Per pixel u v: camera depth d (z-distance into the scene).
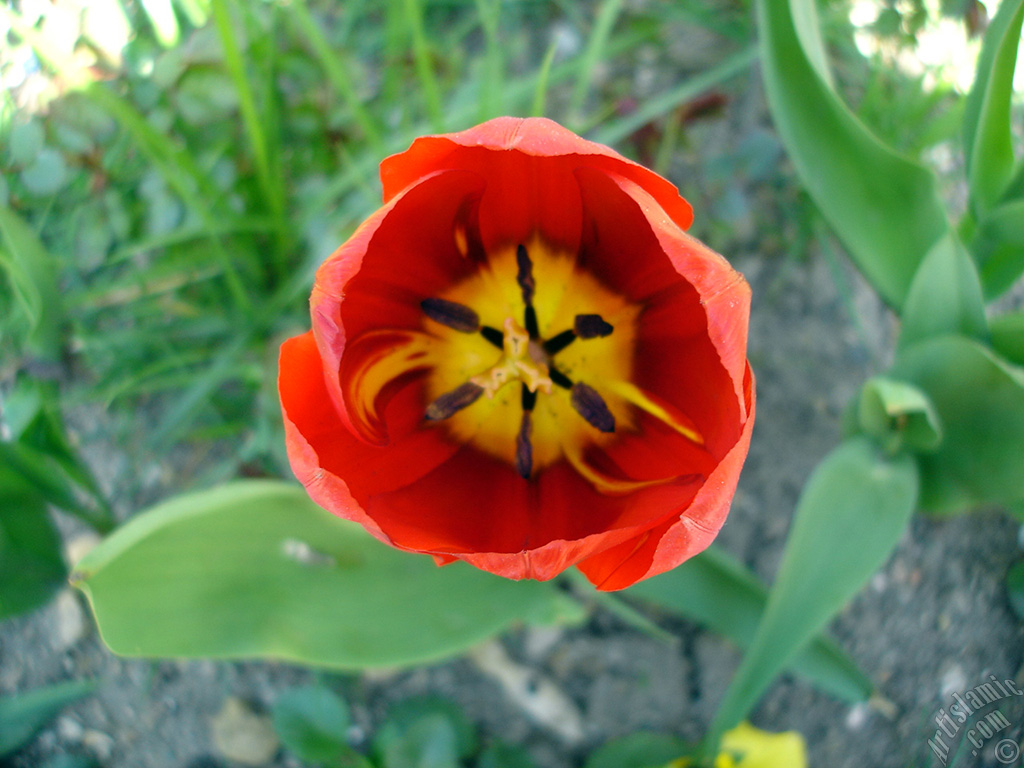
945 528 0.20
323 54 0.17
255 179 0.19
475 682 0.18
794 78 0.15
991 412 0.14
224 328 0.19
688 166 0.21
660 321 0.13
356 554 0.13
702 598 0.16
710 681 0.19
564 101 0.22
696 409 0.12
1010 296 0.21
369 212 0.19
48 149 0.19
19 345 0.19
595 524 0.13
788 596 0.14
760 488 0.20
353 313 0.12
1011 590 0.19
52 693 0.17
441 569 0.14
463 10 0.23
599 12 0.23
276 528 0.13
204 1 0.19
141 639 0.11
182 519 0.12
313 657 0.12
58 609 0.18
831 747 0.19
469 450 0.14
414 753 0.17
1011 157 0.15
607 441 0.14
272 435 0.18
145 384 0.19
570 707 0.18
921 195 0.15
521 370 0.14
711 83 0.22
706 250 0.10
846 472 0.15
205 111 0.18
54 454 0.16
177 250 0.19
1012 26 0.13
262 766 0.18
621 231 0.13
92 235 0.19
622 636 0.19
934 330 0.15
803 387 0.20
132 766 0.18
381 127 0.20
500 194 0.13
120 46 0.20
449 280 0.14
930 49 0.23
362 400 0.12
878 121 0.21
